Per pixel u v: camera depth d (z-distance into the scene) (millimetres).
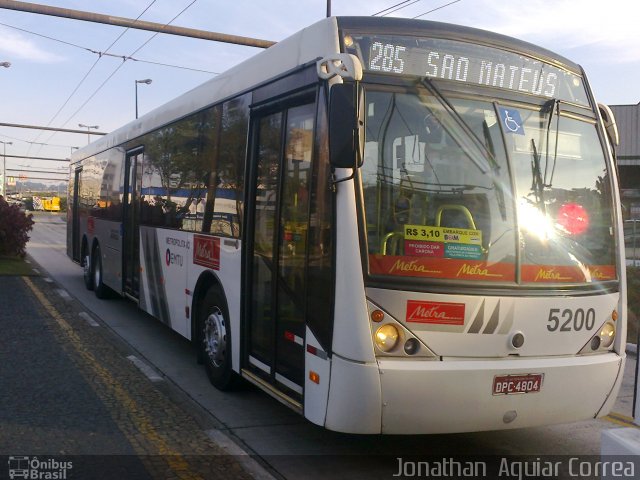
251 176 5984
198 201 7340
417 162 4562
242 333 6035
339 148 4133
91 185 13812
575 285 4875
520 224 4734
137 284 9992
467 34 4934
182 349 8625
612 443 4090
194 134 7609
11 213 18969
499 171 4750
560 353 4801
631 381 7965
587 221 5078
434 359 4406
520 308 4617
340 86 4168
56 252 24188
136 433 5430
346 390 4281
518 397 4578
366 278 4293
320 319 4566
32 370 7215
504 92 4957
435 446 5578
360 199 4375
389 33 4715
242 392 6742
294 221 5102
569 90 5320
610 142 5523
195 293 7309
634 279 12492
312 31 5086
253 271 5934
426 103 4664
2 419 5605
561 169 5039
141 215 9750
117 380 6984
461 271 4496
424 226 4477
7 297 12273
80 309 11359
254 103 5977
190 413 6004
